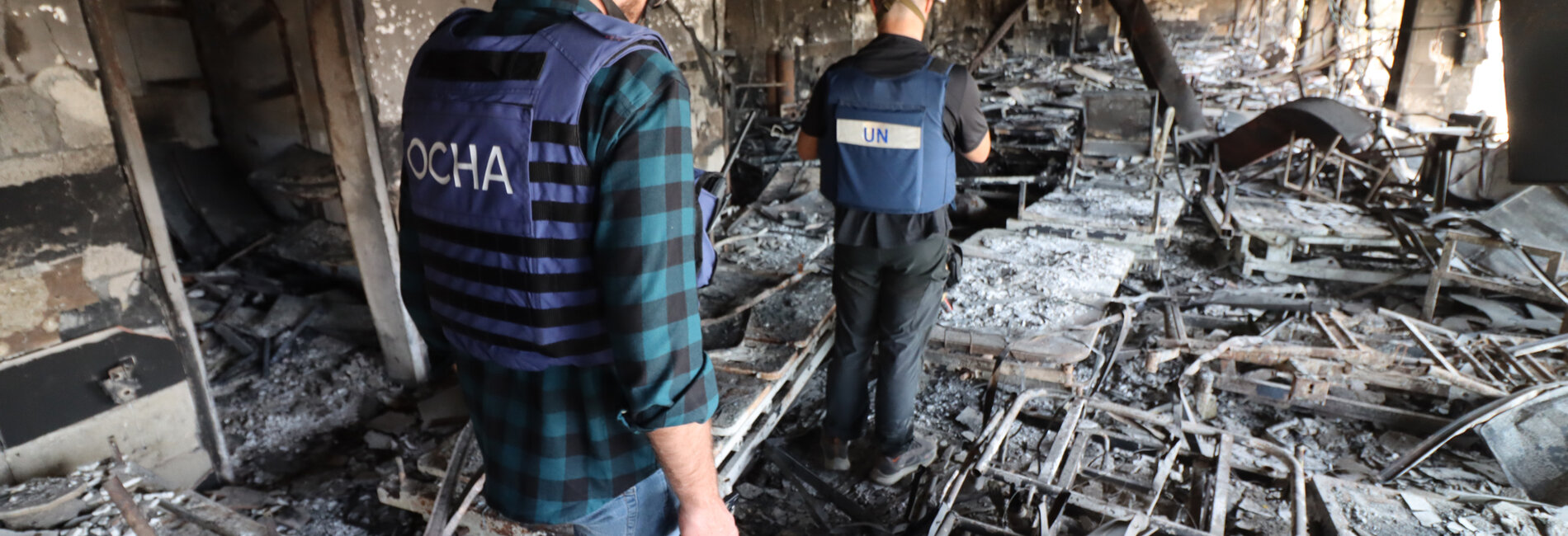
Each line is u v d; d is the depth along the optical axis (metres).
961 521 2.11
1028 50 13.85
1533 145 2.89
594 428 1.15
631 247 0.94
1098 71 11.80
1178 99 6.98
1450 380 3.07
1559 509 2.08
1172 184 5.53
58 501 2.28
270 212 5.69
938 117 2.33
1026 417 3.37
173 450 3.02
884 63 2.40
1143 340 3.90
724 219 5.28
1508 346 3.46
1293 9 15.38
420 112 1.08
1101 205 4.93
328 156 5.12
